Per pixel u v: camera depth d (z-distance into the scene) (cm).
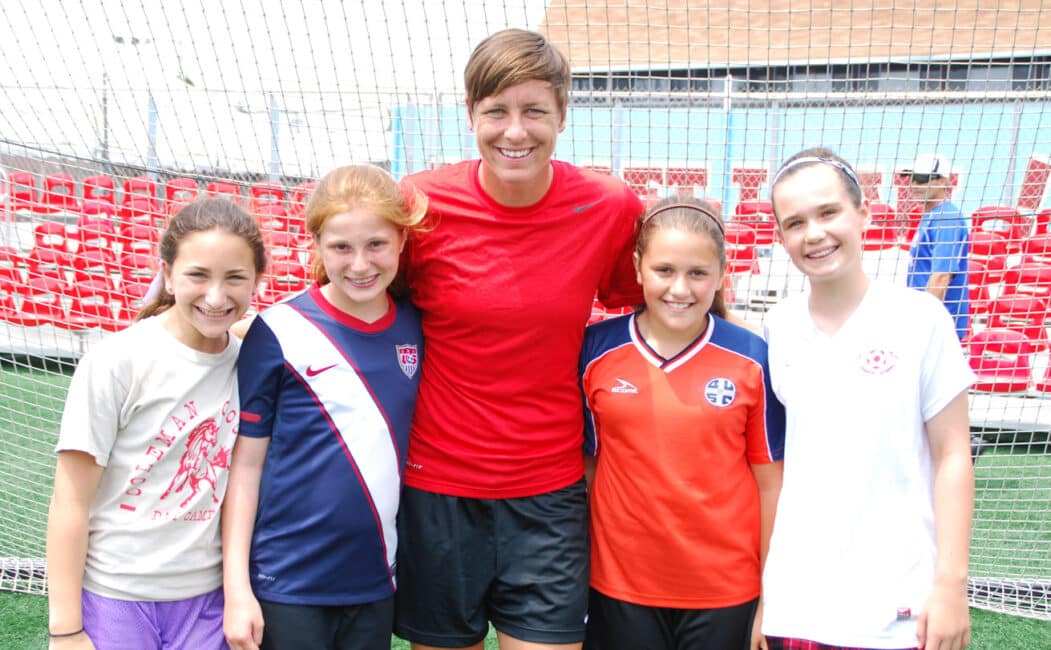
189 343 178
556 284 187
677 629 189
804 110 366
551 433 192
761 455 191
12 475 377
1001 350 411
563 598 188
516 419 189
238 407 183
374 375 183
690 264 180
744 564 187
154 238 416
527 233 187
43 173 425
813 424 174
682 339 192
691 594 185
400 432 186
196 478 176
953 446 168
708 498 185
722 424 186
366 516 180
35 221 429
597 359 197
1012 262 434
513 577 191
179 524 175
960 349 171
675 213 184
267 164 378
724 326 194
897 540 167
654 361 191
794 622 170
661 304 185
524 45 176
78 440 167
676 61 447
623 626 190
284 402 180
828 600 169
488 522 191
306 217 183
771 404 189
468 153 375
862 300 174
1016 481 423
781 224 178
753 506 190
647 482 186
